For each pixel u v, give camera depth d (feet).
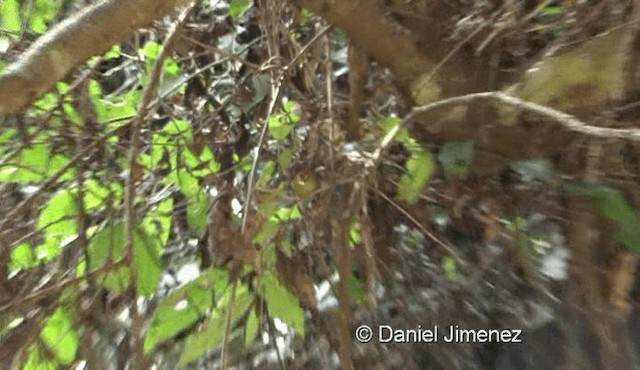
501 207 3.20
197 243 3.41
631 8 2.75
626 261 3.05
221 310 3.11
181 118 3.35
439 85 2.97
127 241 2.39
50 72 1.99
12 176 2.96
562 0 2.99
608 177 2.99
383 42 2.89
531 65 2.83
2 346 2.73
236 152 3.30
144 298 3.35
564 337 3.27
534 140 2.91
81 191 2.85
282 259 3.06
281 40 3.34
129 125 2.94
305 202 3.10
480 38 2.99
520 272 3.39
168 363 3.39
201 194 3.22
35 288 2.86
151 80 2.53
